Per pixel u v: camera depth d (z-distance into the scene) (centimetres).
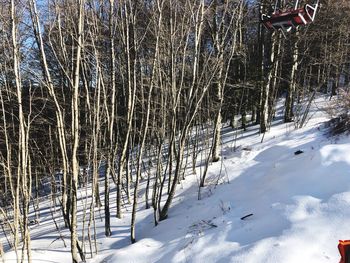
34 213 1000
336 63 1520
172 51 721
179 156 720
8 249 719
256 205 593
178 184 912
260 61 1347
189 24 775
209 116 1127
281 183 616
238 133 1329
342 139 743
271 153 888
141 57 944
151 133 1047
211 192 779
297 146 827
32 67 824
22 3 664
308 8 525
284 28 545
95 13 790
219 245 511
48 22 739
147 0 898
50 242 700
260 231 509
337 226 459
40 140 1174
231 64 1527
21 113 525
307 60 1525
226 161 993
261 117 1236
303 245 444
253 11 1416
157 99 927
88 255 627
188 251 520
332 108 923
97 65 664
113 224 749
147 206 811
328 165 588
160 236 632
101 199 956
